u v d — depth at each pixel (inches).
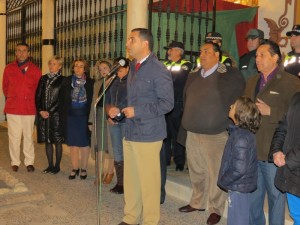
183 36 262.1
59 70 249.0
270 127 143.5
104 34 290.7
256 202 150.9
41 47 367.2
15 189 208.1
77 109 233.0
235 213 142.3
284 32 282.5
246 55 204.8
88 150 239.3
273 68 146.2
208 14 282.7
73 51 329.1
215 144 173.5
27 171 256.2
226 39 293.1
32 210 189.5
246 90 155.3
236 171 136.9
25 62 251.9
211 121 170.4
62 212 187.5
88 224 174.4
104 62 212.2
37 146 332.8
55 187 224.5
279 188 127.1
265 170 145.0
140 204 166.9
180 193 209.2
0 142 350.0
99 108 221.0
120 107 200.8
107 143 224.2
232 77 170.1
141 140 154.0
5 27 435.5
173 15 281.6
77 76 234.4
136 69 156.9
